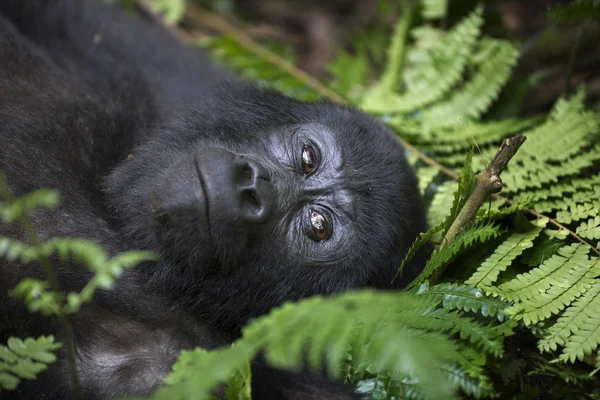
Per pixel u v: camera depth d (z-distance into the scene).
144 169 4.65
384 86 6.64
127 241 4.48
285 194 4.52
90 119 5.00
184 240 4.23
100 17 6.87
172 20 7.27
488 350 3.60
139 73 6.09
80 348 4.15
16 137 4.50
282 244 4.46
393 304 3.05
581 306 3.94
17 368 3.13
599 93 6.79
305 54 8.62
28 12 6.54
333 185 4.64
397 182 4.80
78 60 6.43
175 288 4.46
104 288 4.29
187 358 3.12
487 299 3.83
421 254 4.80
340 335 2.64
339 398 3.93
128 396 4.13
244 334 2.92
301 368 4.12
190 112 5.06
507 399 4.21
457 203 4.24
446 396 2.54
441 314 3.58
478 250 4.58
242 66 6.98
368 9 8.97
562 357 3.83
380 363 3.53
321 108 5.05
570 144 5.18
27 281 3.01
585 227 4.48
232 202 4.12
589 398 4.19
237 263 4.36
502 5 7.91
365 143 4.86
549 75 7.03
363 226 4.62
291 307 2.90
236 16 8.70
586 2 5.57
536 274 4.11
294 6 9.12
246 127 4.88
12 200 3.55
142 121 5.44
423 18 7.25
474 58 6.45
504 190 4.93
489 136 5.71
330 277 4.56
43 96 4.93
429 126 5.99
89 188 4.70
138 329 4.35
